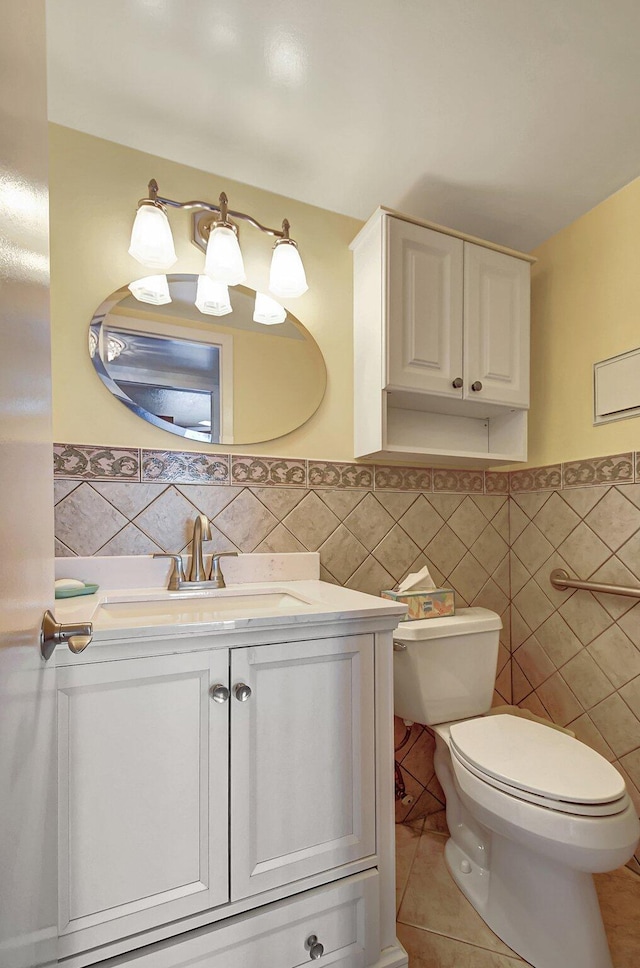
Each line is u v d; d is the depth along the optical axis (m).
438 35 1.03
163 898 0.79
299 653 0.92
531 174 1.45
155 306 1.34
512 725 1.28
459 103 1.19
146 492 1.29
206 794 0.83
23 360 0.44
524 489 1.83
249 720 0.87
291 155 1.37
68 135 1.26
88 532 1.22
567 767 1.05
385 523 1.63
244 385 1.43
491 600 1.83
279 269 1.38
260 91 1.16
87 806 0.75
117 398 1.28
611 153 1.37
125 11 0.97
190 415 1.36
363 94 1.17
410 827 1.57
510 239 1.78
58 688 0.74
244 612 0.93
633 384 1.46
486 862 1.28
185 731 0.82
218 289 1.41
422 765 1.62
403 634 1.36
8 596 0.38
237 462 1.41
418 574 1.55
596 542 1.55
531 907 1.08
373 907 0.97
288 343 1.51
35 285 0.50
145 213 1.21
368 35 1.02
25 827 0.43
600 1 0.96
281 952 0.88
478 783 1.07
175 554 1.28
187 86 1.14
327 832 0.94
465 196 1.54
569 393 1.68
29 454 0.46
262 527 1.43
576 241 1.67
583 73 1.12
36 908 0.48
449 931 1.16
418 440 1.70
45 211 0.56
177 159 1.38
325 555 1.52
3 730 0.36
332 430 1.57
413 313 1.44
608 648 1.50
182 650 0.82
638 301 1.46
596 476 1.56
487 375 1.56
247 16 0.98
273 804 0.89
